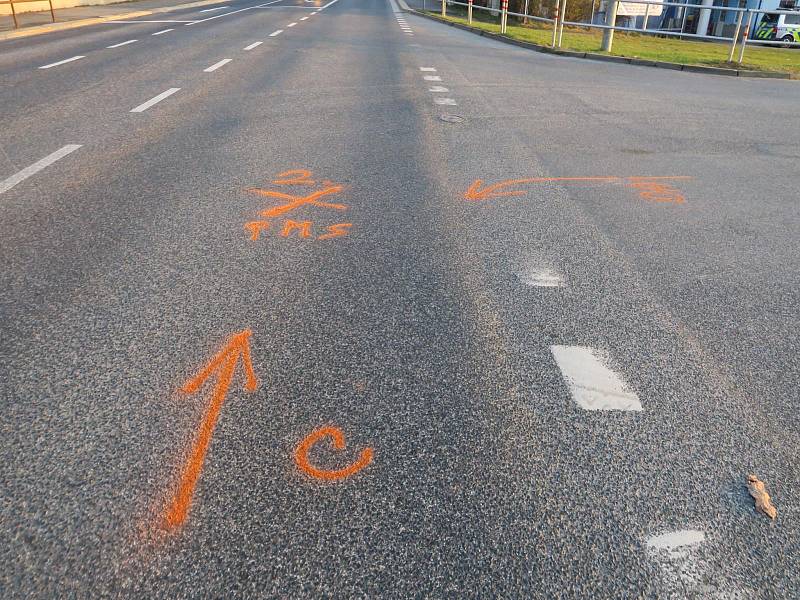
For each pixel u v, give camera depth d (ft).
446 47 50.85
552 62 45.80
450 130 22.91
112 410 7.62
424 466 6.95
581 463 7.09
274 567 5.73
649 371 8.79
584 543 6.10
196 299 10.27
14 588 5.46
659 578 5.78
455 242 12.91
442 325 9.72
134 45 45.24
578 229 13.93
